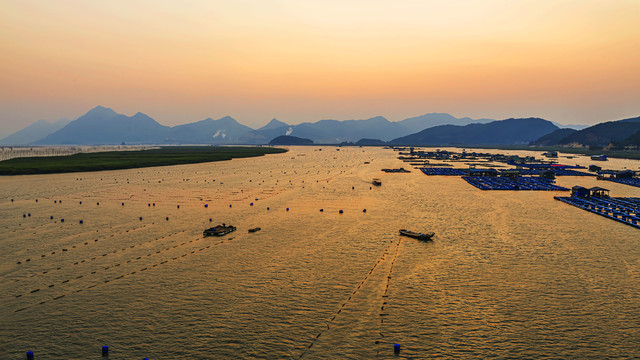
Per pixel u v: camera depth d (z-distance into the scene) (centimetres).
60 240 7094
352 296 4772
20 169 18012
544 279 5319
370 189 13775
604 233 7681
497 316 4306
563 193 12975
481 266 5806
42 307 4469
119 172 19175
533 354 3625
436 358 3559
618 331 4012
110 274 5453
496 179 16800
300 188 13938
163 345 3747
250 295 4781
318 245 6812
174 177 17225
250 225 8256
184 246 6750
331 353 3634
